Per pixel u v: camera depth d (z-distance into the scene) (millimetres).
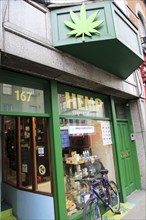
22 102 3461
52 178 3697
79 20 3699
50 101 3875
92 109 5176
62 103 4227
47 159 3877
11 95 3305
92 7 3783
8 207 4785
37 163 4125
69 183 4055
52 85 3947
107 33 3695
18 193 4582
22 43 3086
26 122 4652
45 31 3631
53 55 3604
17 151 4852
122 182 5488
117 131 5859
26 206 4273
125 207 5055
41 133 4062
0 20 2809
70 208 3922
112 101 5938
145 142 6844
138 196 5953
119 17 4176
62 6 3822
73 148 4316
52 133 3783
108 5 3814
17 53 2975
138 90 6922
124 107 7062
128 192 6086
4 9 2936
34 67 3406
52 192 3670
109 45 3828
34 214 4027
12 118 5320
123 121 6699
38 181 4055
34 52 3252
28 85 3639
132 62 4949
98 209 3957
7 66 3197
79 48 3783
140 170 6832
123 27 4309
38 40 3357
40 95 3834
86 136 4766
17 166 4762
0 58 2834
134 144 6961
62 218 3508
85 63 4344
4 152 5480
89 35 3633
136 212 4711
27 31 3242
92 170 4781
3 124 5723
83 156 4578
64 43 3643
